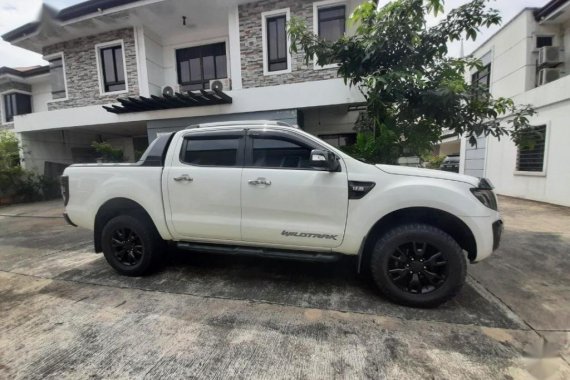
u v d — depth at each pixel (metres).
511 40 9.79
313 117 9.61
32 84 14.29
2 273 3.79
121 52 9.77
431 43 4.68
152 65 9.81
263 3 8.05
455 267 2.62
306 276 3.50
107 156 11.75
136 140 13.38
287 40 7.98
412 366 1.98
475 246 2.69
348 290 3.12
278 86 7.53
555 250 4.34
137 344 2.24
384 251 2.75
